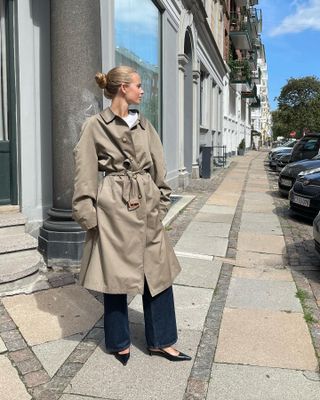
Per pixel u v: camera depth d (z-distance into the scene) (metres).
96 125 3.13
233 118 38.38
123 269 3.11
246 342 3.82
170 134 11.84
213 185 15.04
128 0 8.16
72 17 5.23
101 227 3.12
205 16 15.82
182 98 13.02
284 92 52.41
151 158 3.29
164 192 3.38
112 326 3.37
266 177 18.84
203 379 3.25
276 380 3.27
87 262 3.21
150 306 3.43
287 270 5.91
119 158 3.14
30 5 5.62
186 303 4.63
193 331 4.00
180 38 12.56
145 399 3.01
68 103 5.32
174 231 7.93
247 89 45.91
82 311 4.29
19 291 4.63
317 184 8.80
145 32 9.42
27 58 5.66
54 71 5.37
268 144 107.62
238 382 3.22
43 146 5.91
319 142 15.20
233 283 5.31
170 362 3.45
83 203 3.10
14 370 3.31
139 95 3.21
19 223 5.56
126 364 3.40
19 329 3.91
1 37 5.82
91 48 5.34
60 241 5.36
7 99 5.83
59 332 3.88
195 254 6.45
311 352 3.68
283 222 9.05
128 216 3.11
